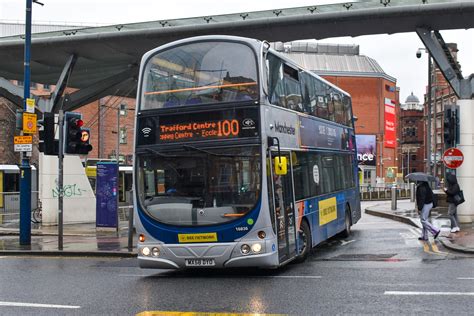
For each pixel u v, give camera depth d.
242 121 10.03
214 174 10.05
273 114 10.50
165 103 10.52
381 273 10.23
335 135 15.77
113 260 13.32
